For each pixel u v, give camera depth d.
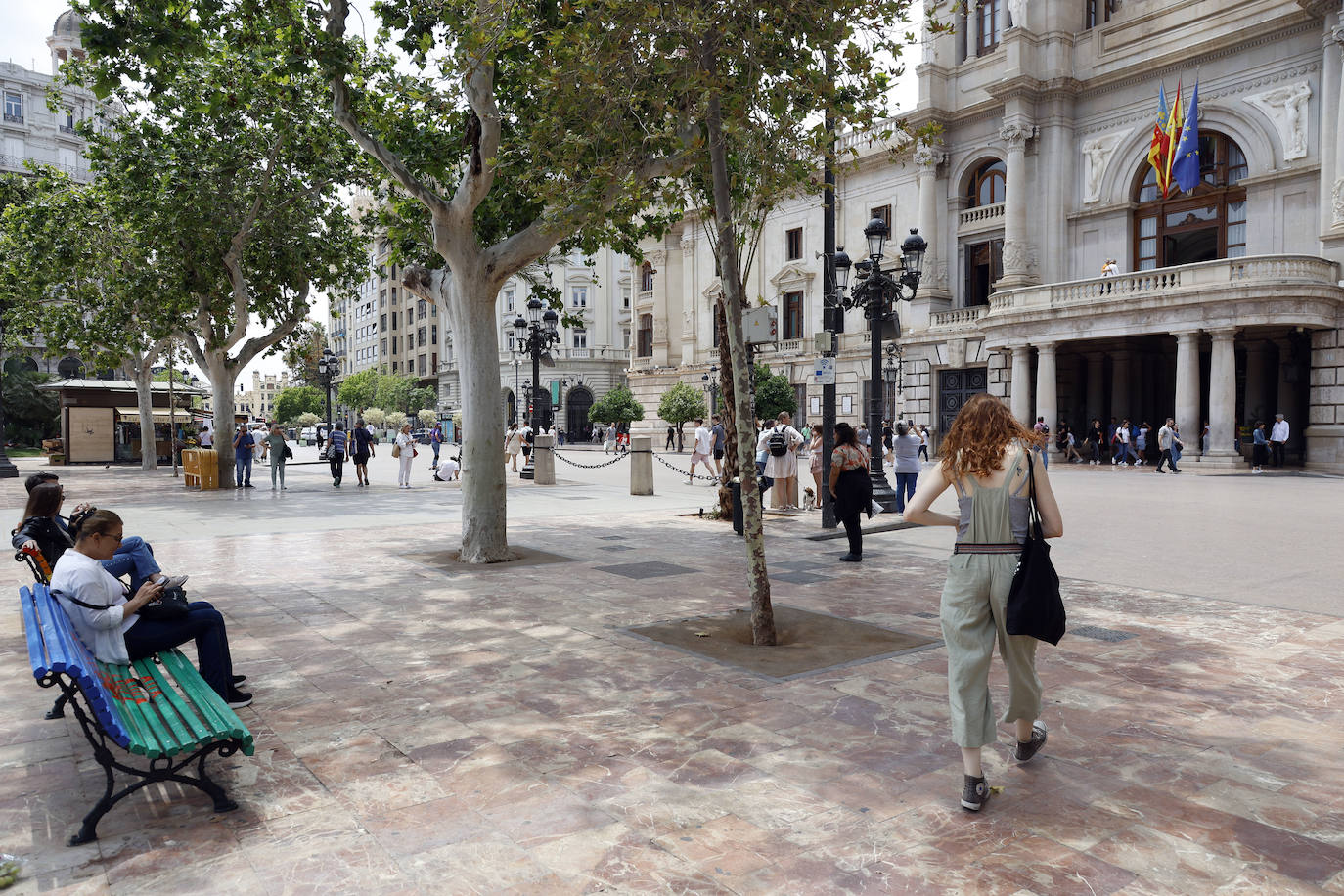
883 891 2.73
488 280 9.30
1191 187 27.59
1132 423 31.75
